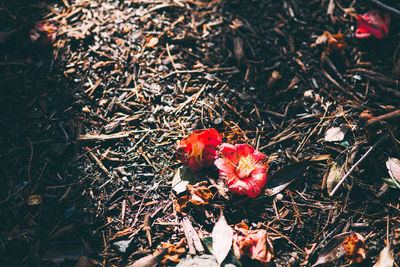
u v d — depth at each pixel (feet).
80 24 2.65
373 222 2.16
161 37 2.61
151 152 2.32
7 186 2.25
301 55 2.56
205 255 2.08
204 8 2.72
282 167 2.27
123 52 2.56
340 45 2.53
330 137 2.33
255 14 2.70
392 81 2.47
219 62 2.56
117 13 2.68
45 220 2.18
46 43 2.57
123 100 2.44
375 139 2.32
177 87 2.47
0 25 2.64
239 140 2.34
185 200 2.18
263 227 2.15
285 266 2.09
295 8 2.70
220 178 2.20
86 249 2.12
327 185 2.23
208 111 2.41
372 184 2.24
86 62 2.53
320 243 2.13
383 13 2.63
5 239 2.14
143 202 2.22
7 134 2.36
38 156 2.31
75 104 2.43
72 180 2.26
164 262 2.09
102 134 2.36
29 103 2.43
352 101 2.43
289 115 2.41
